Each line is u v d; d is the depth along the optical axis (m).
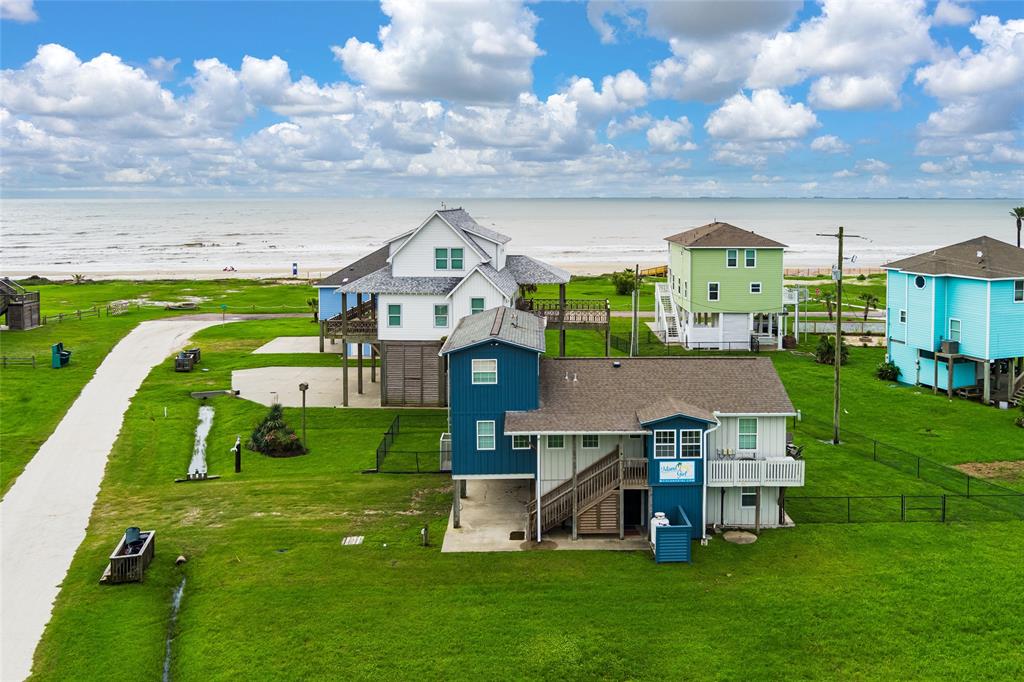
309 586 26.91
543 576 27.52
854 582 26.73
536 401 31.28
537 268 56.12
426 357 49.62
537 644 23.44
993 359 48.91
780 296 65.62
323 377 56.91
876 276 121.50
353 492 35.78
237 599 26.05
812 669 22.20
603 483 30.48
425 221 49.47
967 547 29.25
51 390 52.59
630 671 22.22
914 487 35.66
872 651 22.94
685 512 30.25
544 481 30.97
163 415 47.53
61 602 25.92
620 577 27.38
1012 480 36.66
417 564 28.50
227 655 22.94
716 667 22.33
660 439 29.92
